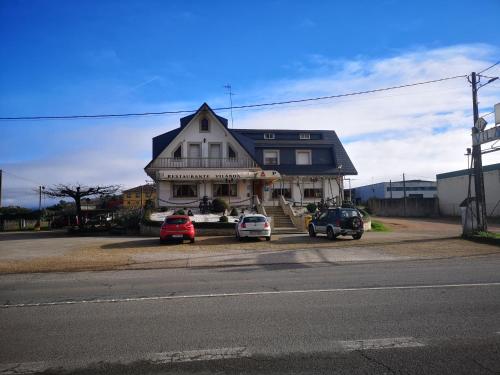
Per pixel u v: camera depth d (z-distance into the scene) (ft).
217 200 103.81
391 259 47.83
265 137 134.51
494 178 132.57
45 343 17.98
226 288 30.04
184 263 47.34
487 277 33.06
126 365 15.48
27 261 50.78
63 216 160.35
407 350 16.58
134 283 33.65
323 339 17.97
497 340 17.61
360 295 26.53
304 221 89.76
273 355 16.24
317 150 130.72
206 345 17.43
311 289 28.89
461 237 70.18
